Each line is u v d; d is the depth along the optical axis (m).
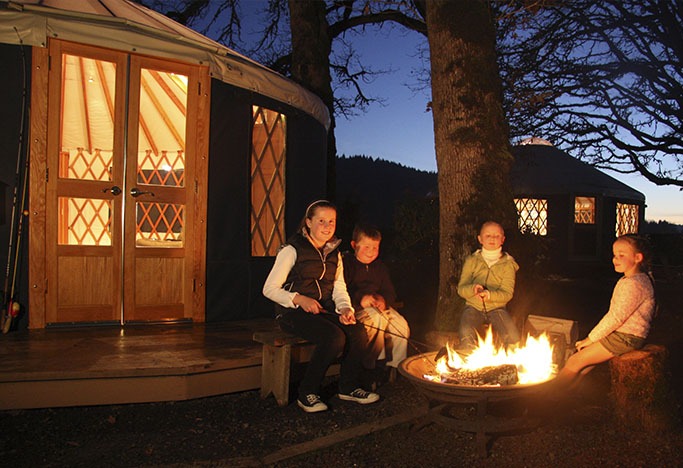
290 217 5.93
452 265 4.96
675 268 12.92
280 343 3.55
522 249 4.96
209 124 5.07
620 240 3.41
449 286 4.97
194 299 5.01
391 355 4.16
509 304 4.83
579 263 14.67
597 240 15.10
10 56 4.36
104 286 4.69
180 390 3.49
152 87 5.07
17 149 4.38
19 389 3.26
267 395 3.77
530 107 9.04
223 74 5.11
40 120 4.43
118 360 3.57
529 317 4.10
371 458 2.88
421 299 8.12
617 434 3.20
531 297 4.99
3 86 4.34
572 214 14.64
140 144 5.14
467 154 4.94
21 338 4.16
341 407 3.66
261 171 5.62
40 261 4.46
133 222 4.77
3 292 4.35
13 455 2.83
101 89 5.00
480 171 4.91
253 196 5.54
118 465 2.75
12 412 3.38
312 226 3.75
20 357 3.59
